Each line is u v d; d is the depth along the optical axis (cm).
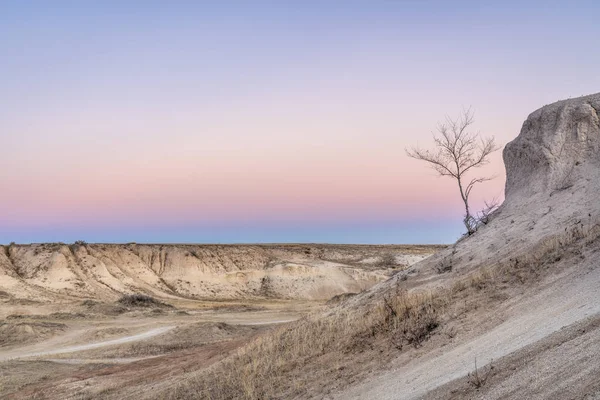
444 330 1184
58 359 3120
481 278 1411
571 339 797
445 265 1919
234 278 7675
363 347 1309
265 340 1805
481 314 1194
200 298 7094
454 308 1277
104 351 3353
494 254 1738
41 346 3666
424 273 1978
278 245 10525
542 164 2006
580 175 1842
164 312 5203
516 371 781
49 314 4981
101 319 4766
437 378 941
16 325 4038
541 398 672
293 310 5469
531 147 2109
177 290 7344
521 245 1664
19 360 3030
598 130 1925
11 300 5572
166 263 7931
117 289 6938
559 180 1903
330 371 1246
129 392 1806
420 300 1427
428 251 10444
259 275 7738
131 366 2361
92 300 5850
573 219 1617
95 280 7056
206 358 2123
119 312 5200
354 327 1476
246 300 6919
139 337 3822
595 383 640
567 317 934
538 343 842
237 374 1496
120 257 7781
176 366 2122
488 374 820
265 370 1425
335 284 7538
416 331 1233
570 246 1347
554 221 1686
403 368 1093
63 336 3975
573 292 1071
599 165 1814
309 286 7450
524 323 1026
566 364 725
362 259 9519
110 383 2011
